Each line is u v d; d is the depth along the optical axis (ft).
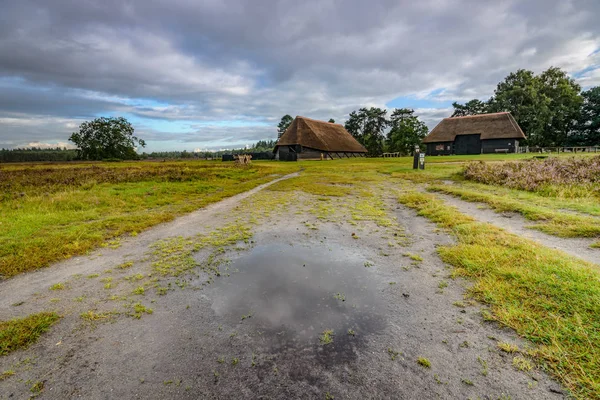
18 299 12.05
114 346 9.03
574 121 168.55
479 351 8.20
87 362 8.38
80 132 207.82
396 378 7.45
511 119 137.49
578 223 17.98
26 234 20.61
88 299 11.93
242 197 36.52
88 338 9.45
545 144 175.52
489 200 26.08
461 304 10.54
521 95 160.97
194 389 7.34
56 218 25.04
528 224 19.27
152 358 8.47
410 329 9.38
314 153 147.74
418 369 7.70
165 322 10.22
